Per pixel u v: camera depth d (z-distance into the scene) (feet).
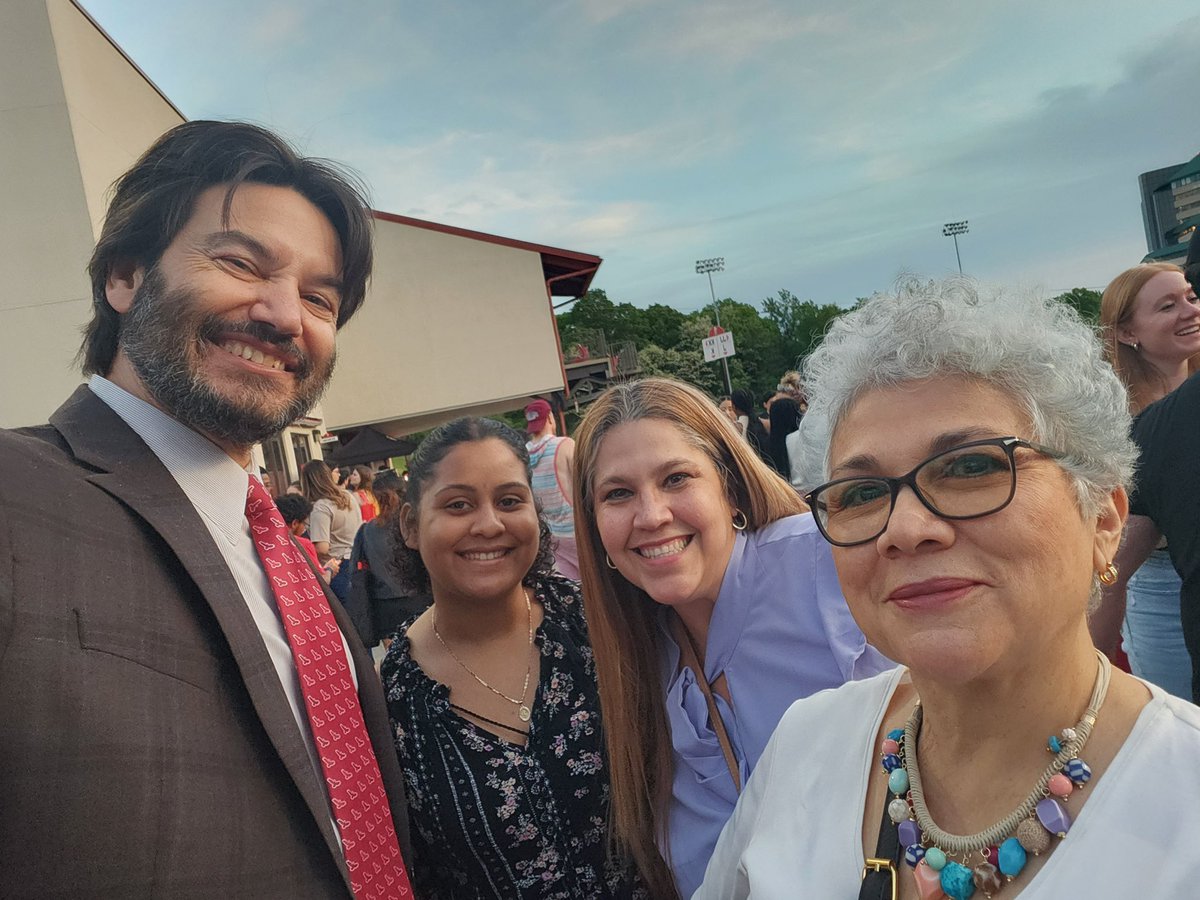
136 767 3.22
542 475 15.87
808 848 3.49
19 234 21.07
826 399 3.35
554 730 5.72
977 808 2.99
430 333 62.34
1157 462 5.71
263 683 3.83
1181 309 8.63
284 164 4.74
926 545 2.82
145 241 4.51
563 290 74.95
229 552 4.51
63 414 4.20
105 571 3.54
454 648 6.02
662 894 5.68
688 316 257.14
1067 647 2.84
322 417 58.23
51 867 2.99
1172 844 2.44
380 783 4.81
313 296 4.92
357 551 13.93
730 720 5.67
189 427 4.48
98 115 23.13
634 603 5.94
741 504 6.09
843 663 5.34
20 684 3.05
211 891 3.32
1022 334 2.90
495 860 5.45
